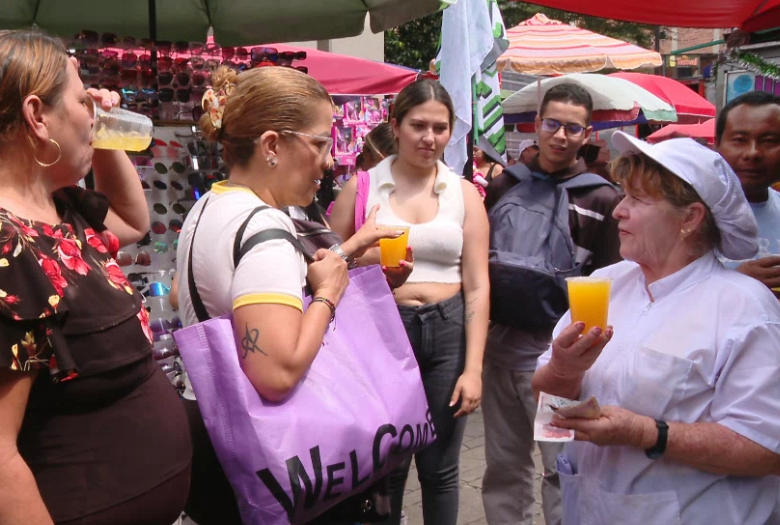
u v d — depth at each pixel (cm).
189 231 188
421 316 282
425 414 195
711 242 176
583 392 186
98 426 139
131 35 418
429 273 286
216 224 178
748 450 161
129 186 198
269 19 412
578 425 164
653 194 174
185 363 166
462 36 387
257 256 168
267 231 172
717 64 326
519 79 1131
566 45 887
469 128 389
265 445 160
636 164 177
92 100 160
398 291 284
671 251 178
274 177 185
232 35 426
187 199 310
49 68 137
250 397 163
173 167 309
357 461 172
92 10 411
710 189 168
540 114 329
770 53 309
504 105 925
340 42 985
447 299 288
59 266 132
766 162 233
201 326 167
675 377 168
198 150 314
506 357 318
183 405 172
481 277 293
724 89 324
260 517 162
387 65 625
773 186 293
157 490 147
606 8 355
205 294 178
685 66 2136
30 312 123
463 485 427
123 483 141
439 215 288
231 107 184
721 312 169
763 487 172
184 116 317
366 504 199
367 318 191
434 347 284
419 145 286
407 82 619
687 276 177
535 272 298
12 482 122
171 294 244
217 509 184
